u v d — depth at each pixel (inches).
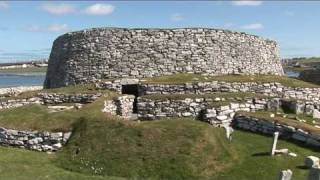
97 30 1605.6
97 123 1028.5
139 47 1558.8
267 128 1106.7
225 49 1603.1
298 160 921.5
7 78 5738.2
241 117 1184.8
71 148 979.3
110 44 1577.3
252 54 1688.0
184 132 981.8
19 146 1036.5
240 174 870.4
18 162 921.5
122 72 1544.0
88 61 1596.9
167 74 1536.7
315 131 1019.9
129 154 931.3
